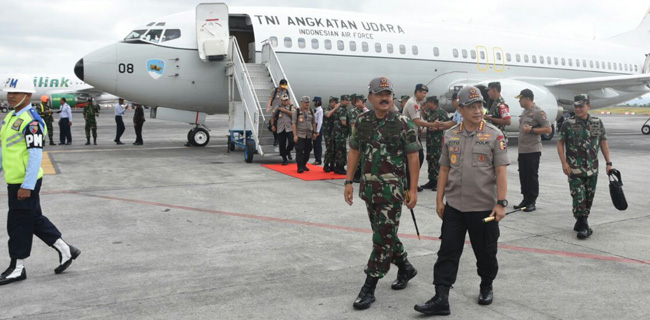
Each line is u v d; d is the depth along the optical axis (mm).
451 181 3857
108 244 5535
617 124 37250
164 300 3965
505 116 7477
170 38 14633
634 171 11836
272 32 15305
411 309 3859
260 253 5238
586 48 22969
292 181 10047
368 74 16781
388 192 3854
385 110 3844
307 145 11242
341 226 6430
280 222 6613
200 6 14289
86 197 8188
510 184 10086
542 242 5758
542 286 4332
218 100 15375
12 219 4355
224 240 5730
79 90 53344
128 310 3764
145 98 14789
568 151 6008
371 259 3908
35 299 3982
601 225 6598
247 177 10492
